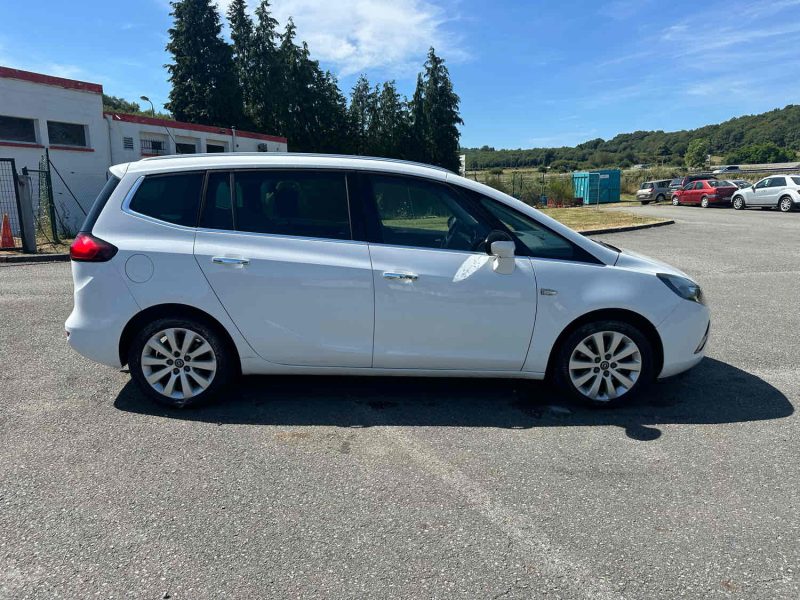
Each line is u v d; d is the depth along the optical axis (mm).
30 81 15125
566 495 3031
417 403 4254
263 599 2268
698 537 2682
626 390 4113
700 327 4160
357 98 39062
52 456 3373
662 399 4367
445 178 4113
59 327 6164
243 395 4359
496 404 4250
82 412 4004
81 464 3287
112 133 17547
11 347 5457
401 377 4797
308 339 3965
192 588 2322
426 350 4000
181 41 32594
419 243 4035
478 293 3932
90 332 3924
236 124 33875
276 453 3453
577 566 2477
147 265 3879
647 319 4031
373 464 3338
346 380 4715
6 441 3555
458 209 4098
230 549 2564
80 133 16750
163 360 4012
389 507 2906
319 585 2350
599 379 4109
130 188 4004
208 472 3219
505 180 38156
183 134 20125
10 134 14945
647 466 3342
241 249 3908
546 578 2402
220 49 33219
